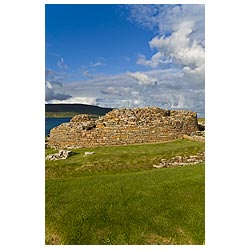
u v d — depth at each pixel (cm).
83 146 3516
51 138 3741
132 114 3681
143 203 1452
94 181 1748
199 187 1594
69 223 1326
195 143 3112
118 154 2653
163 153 2622
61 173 2241
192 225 1324
